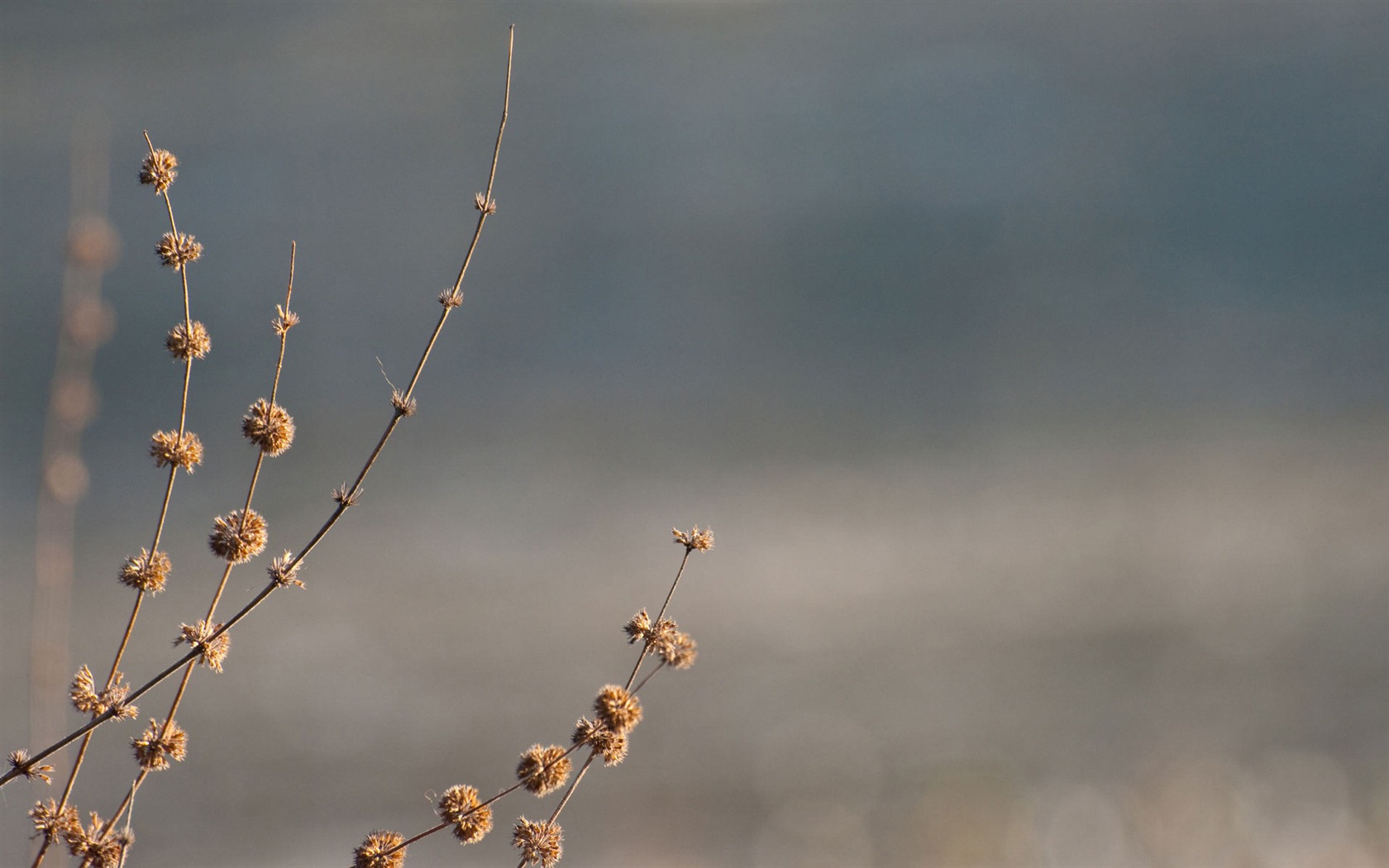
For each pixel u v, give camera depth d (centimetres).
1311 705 2644
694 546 578
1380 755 2344
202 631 520
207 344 537
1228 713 2566
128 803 527
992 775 2241
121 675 529
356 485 522
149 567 529
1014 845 1966
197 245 535
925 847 1973
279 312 525
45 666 971
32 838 520
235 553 516
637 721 552
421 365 520
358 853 531
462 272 523
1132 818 2031
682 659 566
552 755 548
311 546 520
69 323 1074
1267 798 2105
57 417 1046
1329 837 1944
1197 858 1884
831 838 2011
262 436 518
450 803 543
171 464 530
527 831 549
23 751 511
